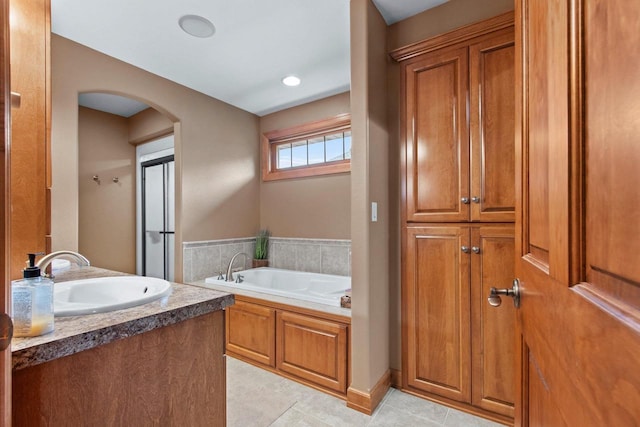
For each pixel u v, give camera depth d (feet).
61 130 6.72
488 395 5.52
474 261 5.65
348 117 9.74
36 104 4.34
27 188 4.23
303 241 10.79
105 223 11.91
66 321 2.56
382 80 6.30
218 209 10.31
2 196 1.45
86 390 2.38
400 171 6.47
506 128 5.37
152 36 6.82
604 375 1.22
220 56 7.70
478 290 5.62
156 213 11.94
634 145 1.08
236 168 10.96
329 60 7.93
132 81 8.05
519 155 2.69
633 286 1.07
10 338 1.49
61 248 6.62
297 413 5.85
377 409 5.84
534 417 2.31
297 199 10.96
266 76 8.77
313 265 10.55
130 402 2.65
